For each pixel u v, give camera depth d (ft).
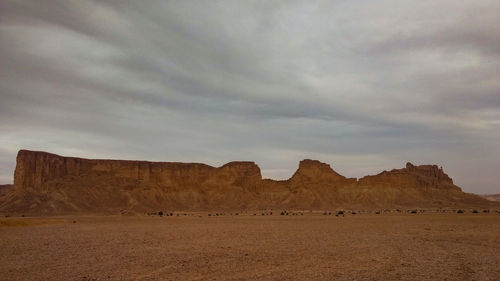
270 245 133.18
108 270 84.17
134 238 163.43
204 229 221.66
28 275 78.48
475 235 170.81
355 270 83.61
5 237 169.37
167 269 85.46
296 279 74.08
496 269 84.74
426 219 328.90
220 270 84.23
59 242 146.72
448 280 73.26
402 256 104.99
